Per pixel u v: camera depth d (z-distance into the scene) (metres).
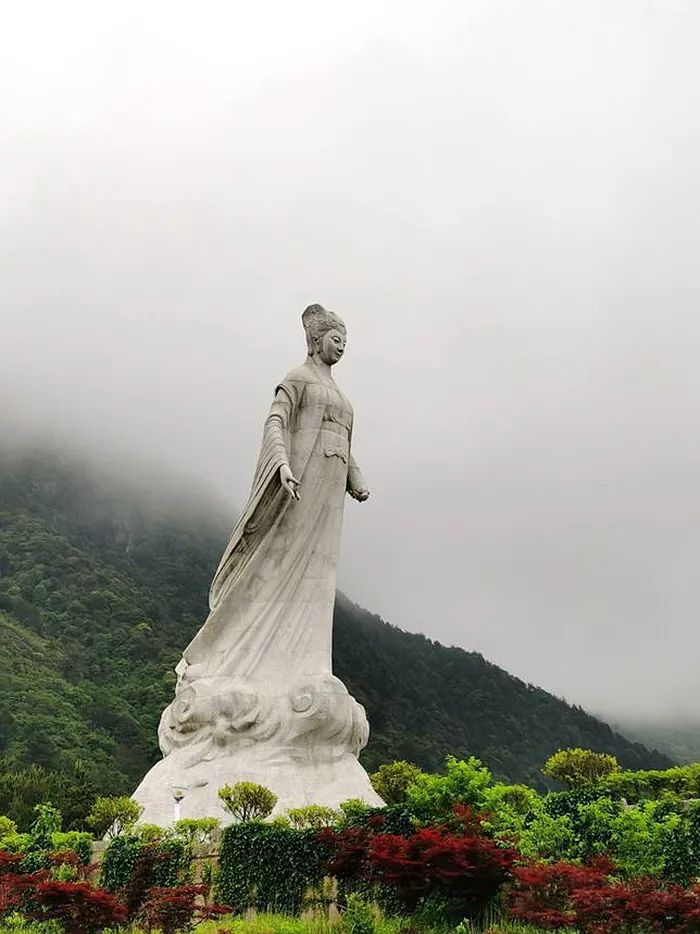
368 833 13.97
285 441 22.81
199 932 13.14
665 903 10.75
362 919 12.03
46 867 16.64
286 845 14.76
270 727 20.52
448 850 12.20
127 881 15.45
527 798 16.38
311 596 22.39
